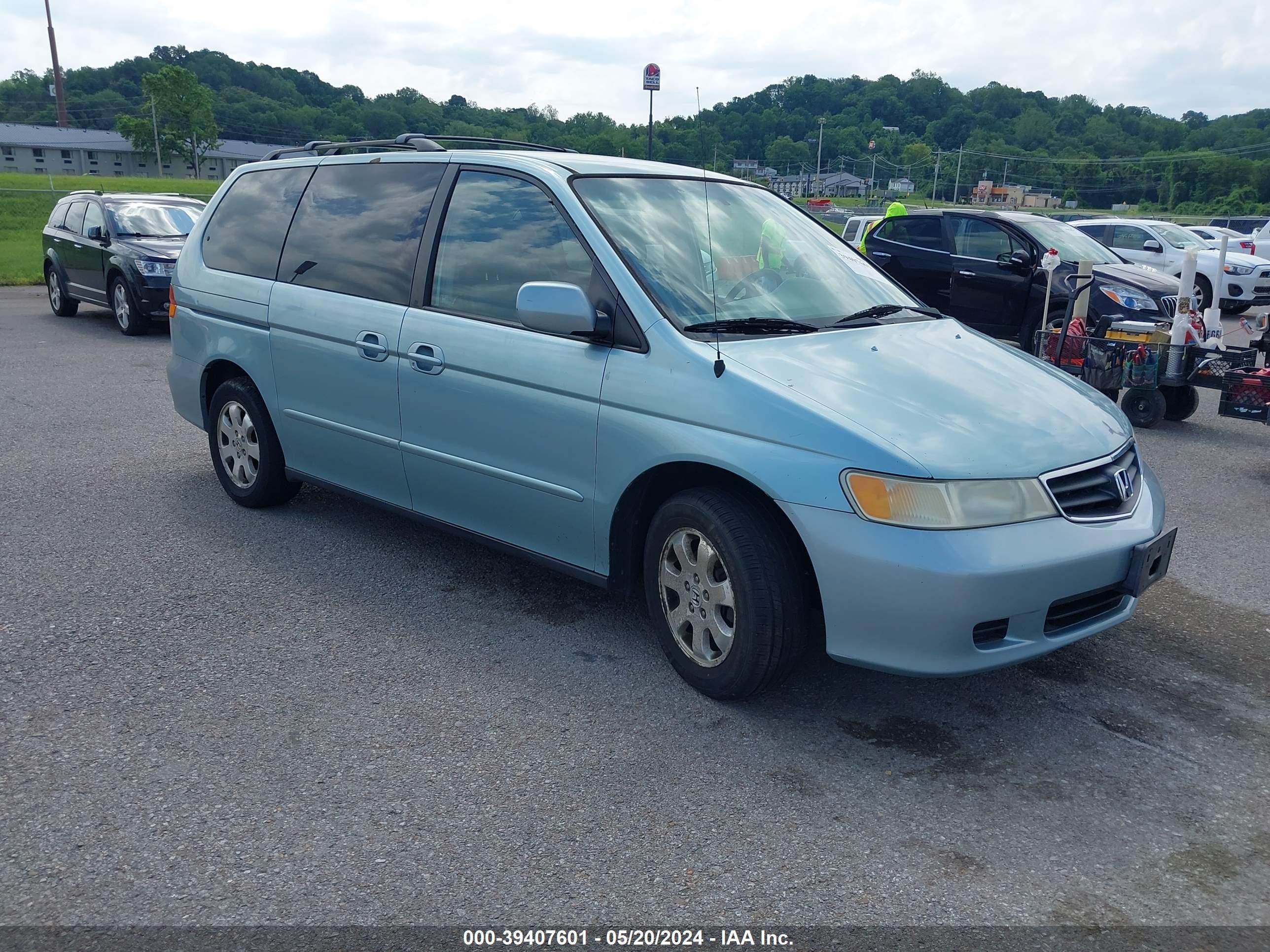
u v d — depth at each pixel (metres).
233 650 3.94
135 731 3.33
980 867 2.72
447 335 4.19
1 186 52.31
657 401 3.50
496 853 2.75
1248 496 6.30
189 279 5.66
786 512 3.20
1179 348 7.92
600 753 3.24
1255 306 17.78
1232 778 3.18
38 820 2.85
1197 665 3.95
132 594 4.46
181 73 107.75
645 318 3.62
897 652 3.12
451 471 4.29
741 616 3.36
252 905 2.54
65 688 3.61
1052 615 3.25
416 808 2.94
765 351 3.56
